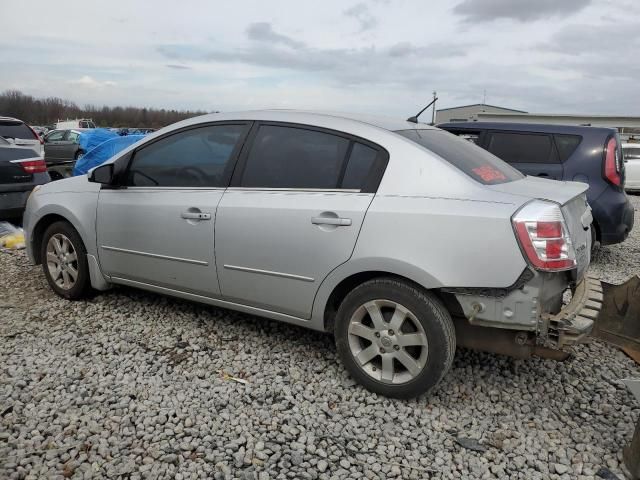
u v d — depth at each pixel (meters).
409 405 3.13
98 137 11.82
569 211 3.01
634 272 6.32
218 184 3.75
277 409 3.06
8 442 2.69
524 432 2.93
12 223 7.59
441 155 3.16
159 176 4.05
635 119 38.62
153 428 2.85
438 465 2.64
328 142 3.41
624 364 3.78
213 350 3.79
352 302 3.21
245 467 2.58
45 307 4.54
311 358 3.69
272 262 3.46
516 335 2.95
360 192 3.20
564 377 3.55
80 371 3.43
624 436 2.90
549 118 39.84
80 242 4.52
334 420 2.97
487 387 3.38
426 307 2.97
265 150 3.62
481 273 2.82
